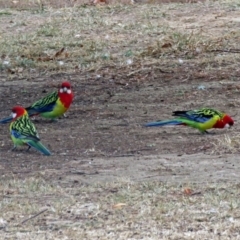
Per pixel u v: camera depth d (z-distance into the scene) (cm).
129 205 1523
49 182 1684
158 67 2759
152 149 1922
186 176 1708
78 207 1520
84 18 3469
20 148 1966
